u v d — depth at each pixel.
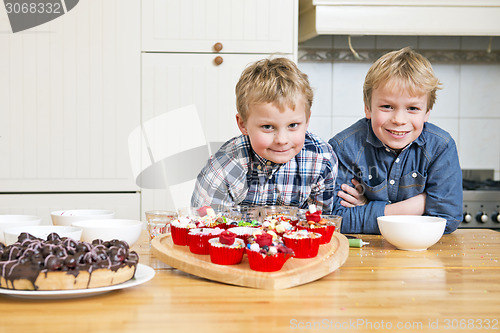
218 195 1.54
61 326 0.68
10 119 2.34
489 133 3.12
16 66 2.34
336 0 2.55
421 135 1.64
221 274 0.89
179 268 0.97
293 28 2.43
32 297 0.81
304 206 1.64
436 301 0.81
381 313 0.75
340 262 0.99
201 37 2.40
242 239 1.00
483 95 3.11
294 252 1.00
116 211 2.40
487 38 3.08
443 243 1.34
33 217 1.27
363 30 2.58
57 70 2.35
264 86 1.23
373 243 1.33
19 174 2.36
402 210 1.61
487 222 2.63
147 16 2.38
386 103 1.53
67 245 0.84
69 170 2.38
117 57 2.37
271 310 0.76
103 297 0.81
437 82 1.55
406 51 1.56
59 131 2.36
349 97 3.07
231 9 2.40
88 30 2.36
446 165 1.61
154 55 2.39
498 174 3.13
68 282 0.78
